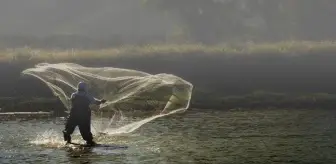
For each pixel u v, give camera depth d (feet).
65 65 74.74
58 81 71.67
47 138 64.08
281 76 157.69
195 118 90.79
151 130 73.26
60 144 58.85
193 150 55.88
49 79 71.46
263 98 126.31
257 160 50.52
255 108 113.50
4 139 63.16
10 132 70.44
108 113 88.94
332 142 61.62
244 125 79.66
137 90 73.77
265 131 71.97
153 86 72.18
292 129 74.02
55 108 107.55
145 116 87.40
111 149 55.67
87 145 57.93
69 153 53.01
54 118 90.99
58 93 72.18
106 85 74.23
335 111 105.09
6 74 147.54
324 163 49.06
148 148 56.80
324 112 102.78
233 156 52.65
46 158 50.31
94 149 55.52
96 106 89.71
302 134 68.59
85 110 57.93
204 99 125.49
